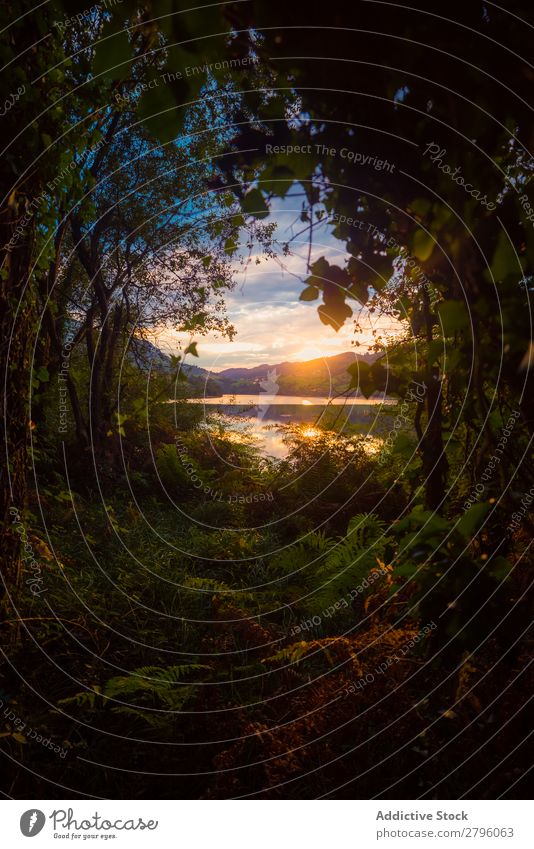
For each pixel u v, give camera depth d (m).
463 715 1.66
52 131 2.46
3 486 2.25
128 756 1.95
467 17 0.74
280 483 5.60
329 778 1.69
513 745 1.57
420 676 1.95
